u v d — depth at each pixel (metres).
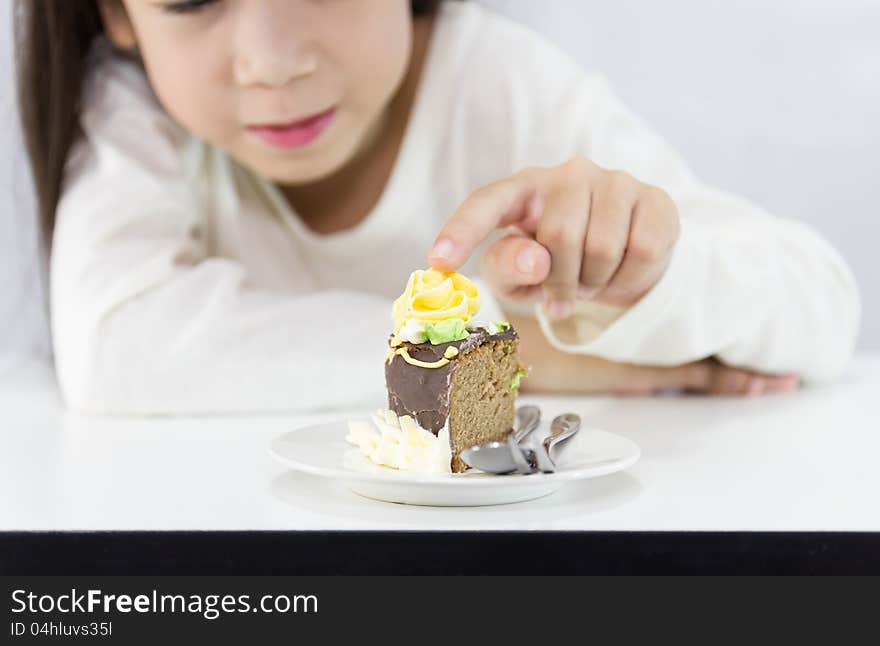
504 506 0.60
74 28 0.97
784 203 1.73
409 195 1.04
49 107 0.97
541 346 0.87
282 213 1.04
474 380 0.66
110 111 0.97
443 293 0.66
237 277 0.87
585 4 1.66
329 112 0.91
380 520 0.58
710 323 0.82
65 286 0.86
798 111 1.72
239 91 0.89
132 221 0.89
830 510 0.60
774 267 0.87
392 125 1.05
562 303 0.72
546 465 0.61
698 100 1.71
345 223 1.07
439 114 1.04
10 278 1.32
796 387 0.90
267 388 0.81
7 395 0.87
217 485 0.64
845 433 0.75
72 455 0.70
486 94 1.04
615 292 0.76
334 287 1.07
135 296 0.84
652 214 0.73
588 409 0.82
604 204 0.72
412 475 0.59
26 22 0.96
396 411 0.64
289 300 0.87
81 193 0.91
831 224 1.74
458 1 1.09
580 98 1.03
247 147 0.92
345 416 0.80
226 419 0.80
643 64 1.69
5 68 1.11
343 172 1.05
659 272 0.77
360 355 0.83
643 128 1.04
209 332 0.82
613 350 0.80
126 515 0.59
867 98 1.71
